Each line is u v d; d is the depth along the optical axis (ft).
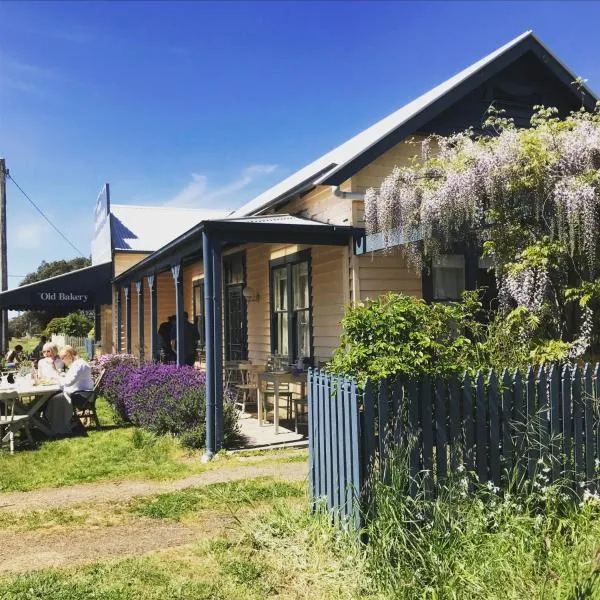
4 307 68.39
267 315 42.09
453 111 31.76
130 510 18.58
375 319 14.80
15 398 28.37
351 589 11.93
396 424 13.58
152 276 47.98
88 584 13.01
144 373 35.24
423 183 23.40
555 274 19.94
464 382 14.30
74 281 70.38
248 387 34.96
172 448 27.09
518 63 32.58
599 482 15.70
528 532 12.66
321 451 15.76
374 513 13.24
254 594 12.39
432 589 11.09
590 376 15.94
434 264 31.53
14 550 15.48
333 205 32.45
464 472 13.98
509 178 19.93
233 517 16.37
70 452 27.12
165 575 13.42
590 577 10.83
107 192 75.05
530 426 14.89
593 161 19.06
